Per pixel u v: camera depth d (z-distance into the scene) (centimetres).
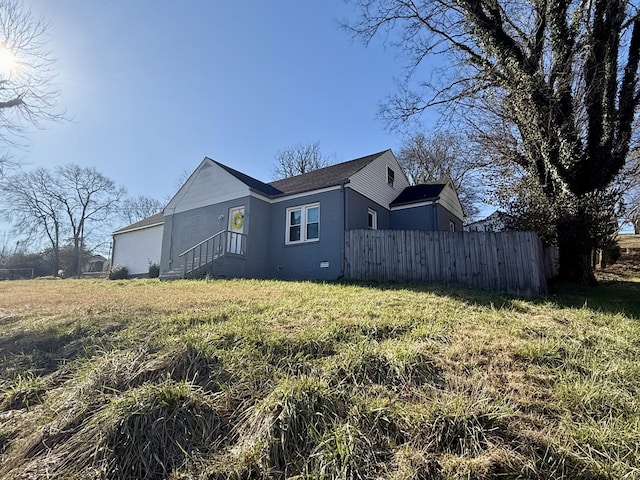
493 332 424
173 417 250
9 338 422
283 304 553
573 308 596
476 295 690
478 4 955
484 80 1115
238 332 390
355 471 210
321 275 1139
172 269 1405
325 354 353
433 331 414
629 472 209
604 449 227
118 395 282
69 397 286
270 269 1275
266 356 339
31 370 346
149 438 236
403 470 210
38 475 217
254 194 1275
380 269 976
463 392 285
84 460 225
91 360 348
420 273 916
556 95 909
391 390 291
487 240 841
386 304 564
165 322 444
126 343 380
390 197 1487
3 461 232
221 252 1272
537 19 980
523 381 307
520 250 798
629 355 371
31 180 3014
